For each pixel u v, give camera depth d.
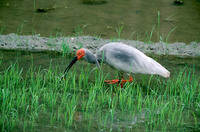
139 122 10.09
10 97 11.06
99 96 11.27
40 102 11.13
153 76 13.72
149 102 10.97
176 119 10.37
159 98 11.72
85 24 19.53
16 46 16.33
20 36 17.33
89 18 20.47
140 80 13.30
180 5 23.11
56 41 17.09
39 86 11.74
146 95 12.02
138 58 12.39
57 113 10.48
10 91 11.37
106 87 12.60
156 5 23.02
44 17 20.28
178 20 20.56
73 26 19.19
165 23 20.11
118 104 11.27
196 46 17.06
